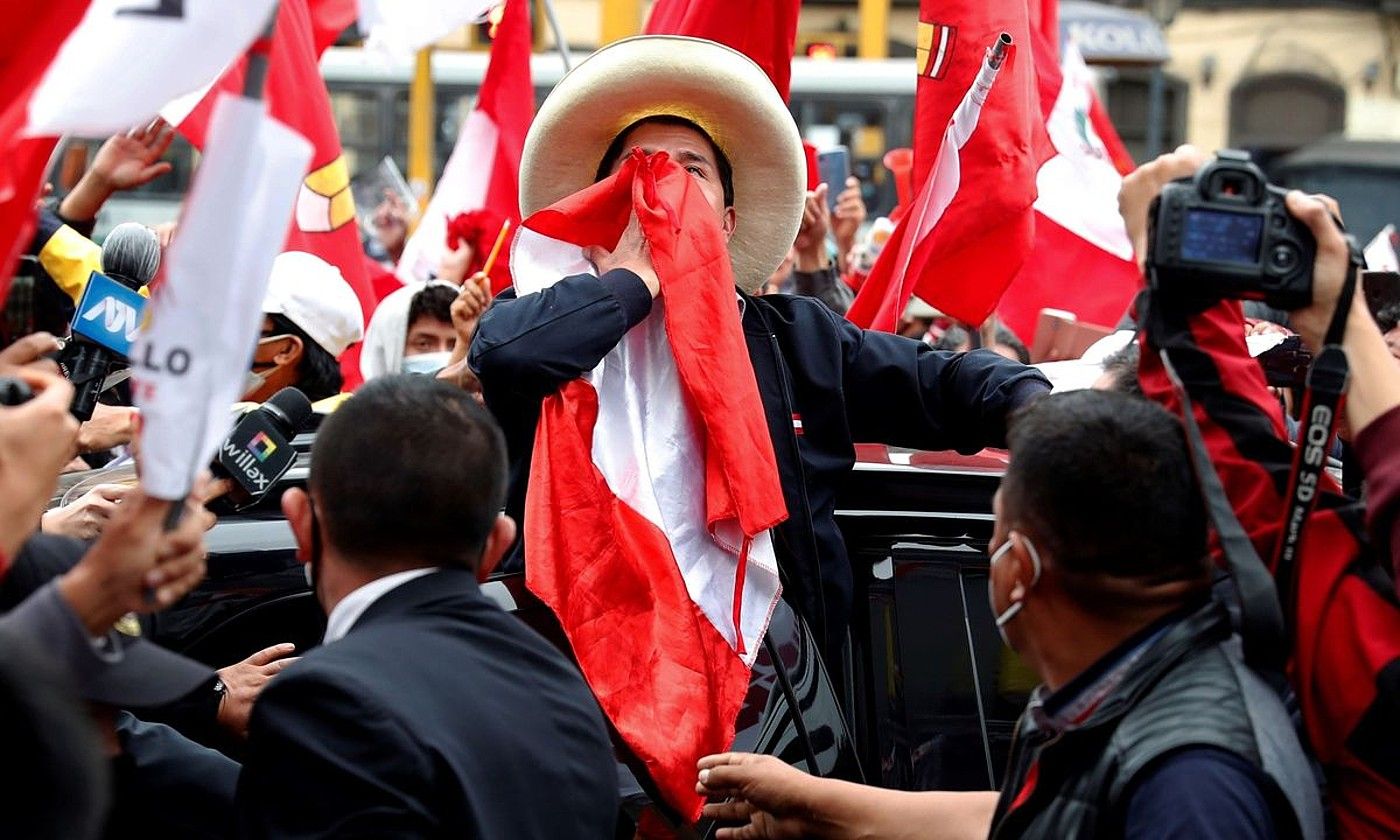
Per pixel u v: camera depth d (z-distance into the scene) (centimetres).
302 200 456
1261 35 2178
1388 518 182
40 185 196
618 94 305
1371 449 185
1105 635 183
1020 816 185
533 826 193
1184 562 183
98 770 123
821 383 298
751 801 229
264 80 165
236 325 162
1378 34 2167
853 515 298
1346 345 186
